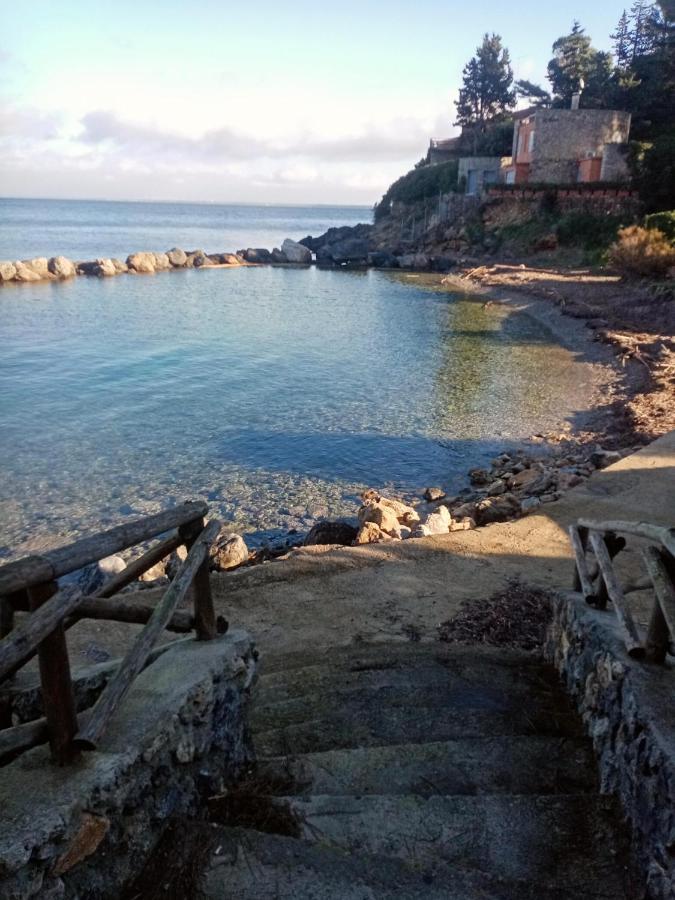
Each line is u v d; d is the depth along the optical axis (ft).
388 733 16.43
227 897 10.36
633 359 82.74
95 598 11.32
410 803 12.74
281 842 11.23
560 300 122.62
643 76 227.40
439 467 53.98
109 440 58.49
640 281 126.72
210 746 13.01
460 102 316.60
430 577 29.14
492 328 112.47
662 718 12.10
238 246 334.44
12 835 8.93
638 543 31.50
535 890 10.81
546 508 36.40
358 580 28.89
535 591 27.71
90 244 319.06
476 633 24.47
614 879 11.21
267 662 22.29
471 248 205.36
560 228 178.29
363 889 10.48
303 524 44.16
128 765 10.58
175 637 15.69
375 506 41.04
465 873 10.93
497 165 234.38
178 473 51.83
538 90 310.45
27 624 9.44
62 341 100.48
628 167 182.70
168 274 207.92
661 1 239.71
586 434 59.72
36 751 10.64
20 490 48.16
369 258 227.40
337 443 58.75
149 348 95.91
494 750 14.97
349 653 22.38
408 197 271.08
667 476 40.32
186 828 11.50
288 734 16.43
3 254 255.70
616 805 12.80
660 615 13.74
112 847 10.27
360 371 83.61
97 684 13.17
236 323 118.62
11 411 65.77
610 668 14.42
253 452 56.49
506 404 69.87
